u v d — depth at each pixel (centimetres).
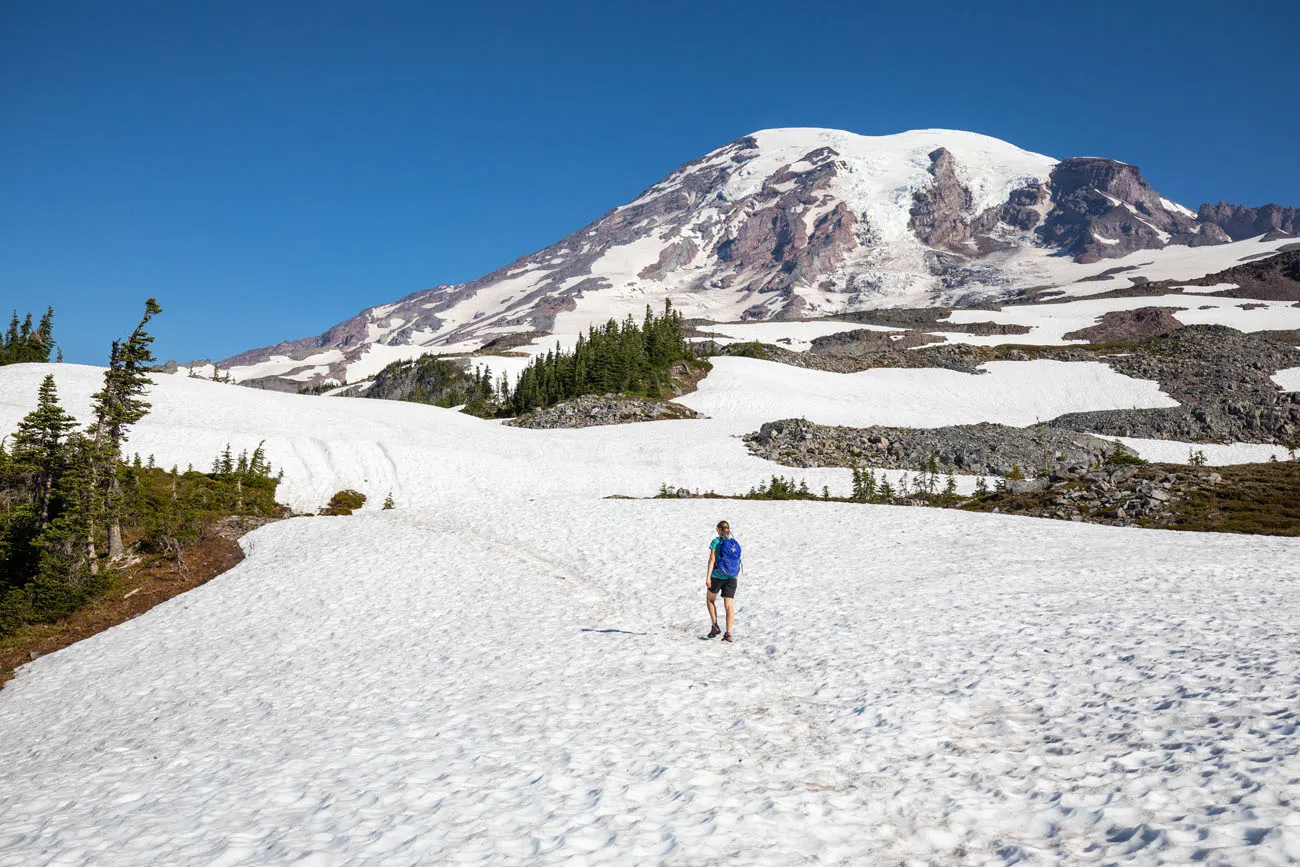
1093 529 3297
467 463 6956
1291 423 9919
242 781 1088
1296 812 651
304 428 7806
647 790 895
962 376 14488
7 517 3759
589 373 13788
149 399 7675
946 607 1934
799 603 2189
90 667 2420
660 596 2455
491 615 2359
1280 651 1198
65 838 909
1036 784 833
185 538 3975
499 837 773
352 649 2156
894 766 946
